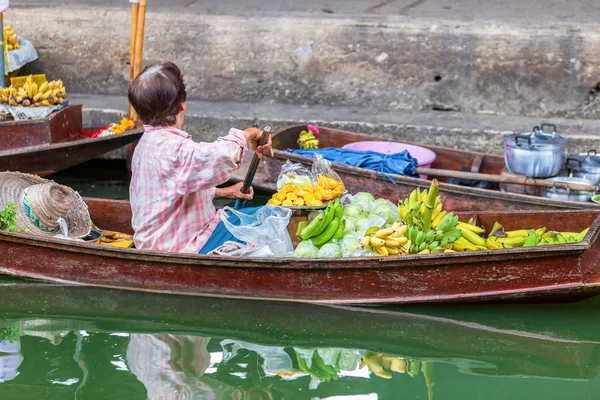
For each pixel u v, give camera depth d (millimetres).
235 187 5793
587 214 5980
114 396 4426
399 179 6750
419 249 5504
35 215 6094
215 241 5617
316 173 6508
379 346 5125
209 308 5504
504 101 8852
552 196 6789
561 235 5801
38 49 9469
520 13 9375
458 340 5199
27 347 5012
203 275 5488
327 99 9203
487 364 4906
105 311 5547
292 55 9141
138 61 8125
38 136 7383
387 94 9078
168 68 5316
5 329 5254
